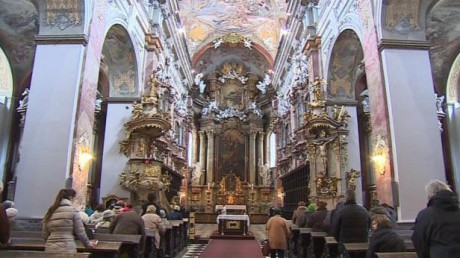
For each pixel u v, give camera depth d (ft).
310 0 52.34
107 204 40.86
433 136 27.61
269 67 97.50
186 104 88.28
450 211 9.25
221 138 99.71
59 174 26.91
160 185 42.47
